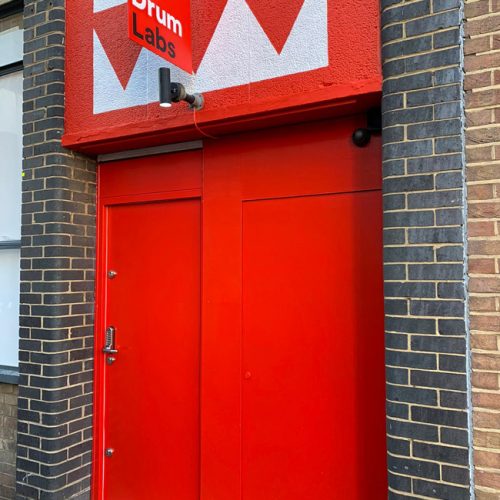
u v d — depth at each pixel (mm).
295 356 2832
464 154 2168
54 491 3213
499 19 2135
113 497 3436
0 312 3922
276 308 2896
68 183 3408
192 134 3070
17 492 3326
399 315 2258
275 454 2852
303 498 2764
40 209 3385
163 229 3406
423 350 2197
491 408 2062
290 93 2658
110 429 3492
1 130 3965
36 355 3330
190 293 3281
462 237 2146
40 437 3266
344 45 2527
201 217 3234
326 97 2543
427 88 2248
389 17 2357
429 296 2197
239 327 2986
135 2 2512
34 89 3471
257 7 2781
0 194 3953
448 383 2139
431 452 2158
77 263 3443
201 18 2943
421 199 2234
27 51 3523
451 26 2213
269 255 2934
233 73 2832
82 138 3297
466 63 2184
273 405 2873
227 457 2975
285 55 2688
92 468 3482
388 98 2346
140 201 3459
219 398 3018
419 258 2227
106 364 3533
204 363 3072
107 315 3555
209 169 3148
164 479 3270
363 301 2670
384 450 2576
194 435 3189
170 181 3350
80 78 3369
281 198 2918
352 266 2711
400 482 2217
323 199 2807
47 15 3449
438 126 2217
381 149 2637
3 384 3691
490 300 2090
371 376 2629
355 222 2713
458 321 2135
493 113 2123
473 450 2090
